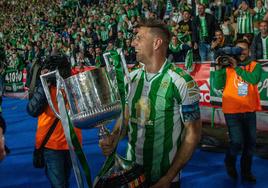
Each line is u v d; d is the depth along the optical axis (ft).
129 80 5.19
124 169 5.28
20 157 17.37
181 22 27.50
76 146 4.77
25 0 82.07
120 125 5.15
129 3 43.47
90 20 47.44
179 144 5.87
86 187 12.14
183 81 5.59
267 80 18.89
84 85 4.68
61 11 63.72
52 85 8.57
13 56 46.11
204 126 21.49
